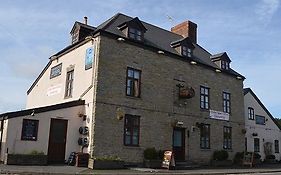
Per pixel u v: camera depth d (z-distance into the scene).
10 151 15.64
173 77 21.48
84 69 19.05
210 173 16.83
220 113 24.30
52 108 17.16
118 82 18.53
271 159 29.72
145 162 18.42
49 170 13.97
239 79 26.66
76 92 19.39
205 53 26.66
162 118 20.33
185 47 22.95
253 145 29.11
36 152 16.02
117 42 18.91
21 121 16.16
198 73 23.23
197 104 22.69
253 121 29.66
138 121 19.16
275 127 32.12
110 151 17.52
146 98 19.70
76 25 21.27
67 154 17.34
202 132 22.70
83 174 13.55
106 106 17.77
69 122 17.66
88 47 19.12
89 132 17.33
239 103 26.25
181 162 20.58
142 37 20.42
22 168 14.02
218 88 24.58
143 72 19.84
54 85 22.20
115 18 20.98
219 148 23.67
